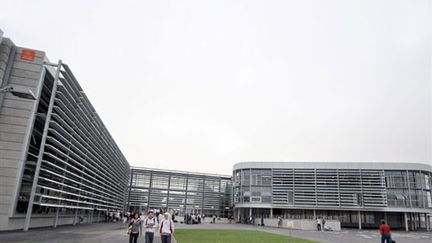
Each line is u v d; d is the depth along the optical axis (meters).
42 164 24.42
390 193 53.97
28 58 22.34
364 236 32.56
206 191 71.38
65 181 28.41
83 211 35.88
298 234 32.75
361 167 55.69
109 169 45.91
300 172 57.97
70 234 20.55
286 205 56.84
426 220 54.62
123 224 38.34
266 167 59.78
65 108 25.41
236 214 65.25
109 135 43.12
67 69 24.62
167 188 69.75
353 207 54.25
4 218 19.92
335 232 39.44
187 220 54.72
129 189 68.25
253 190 59.25
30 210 21.05
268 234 29.84
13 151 20.92
